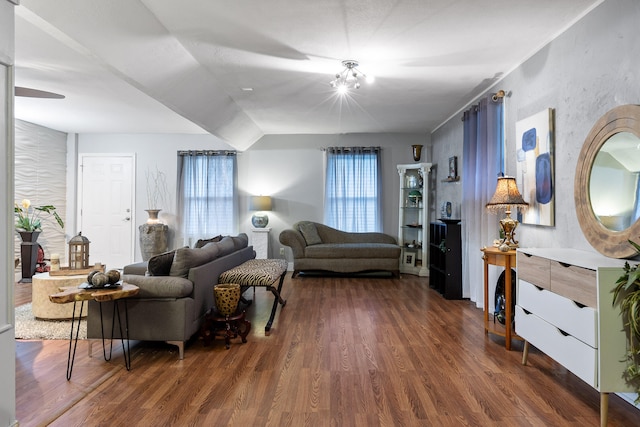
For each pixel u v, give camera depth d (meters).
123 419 2.13
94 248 7.24
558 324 2.38
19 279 5.96
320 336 3.54
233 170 7.16
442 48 3.40
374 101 5.07
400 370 2.79
